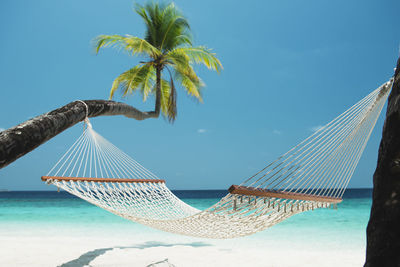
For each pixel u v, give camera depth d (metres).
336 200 3.29
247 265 5.12
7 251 5.96
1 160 2.01
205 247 6.70
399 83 1.75
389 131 1.70
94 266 4.87
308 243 7.43
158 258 5.44
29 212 16.31
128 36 7.84
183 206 5.77
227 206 2.97
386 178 1.65
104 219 12.59
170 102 9.42
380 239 1.56
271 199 2.70
